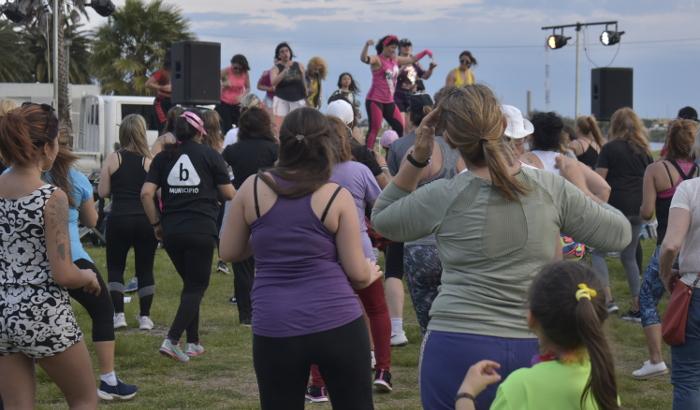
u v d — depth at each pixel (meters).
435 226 3.29
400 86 14.45
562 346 2.63
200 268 6.50
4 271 3.99
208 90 12.92
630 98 16.11
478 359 3.16
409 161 3.39
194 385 6.12
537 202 3.23
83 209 5.27
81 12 34.19
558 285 2.62
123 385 5.72
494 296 3.20
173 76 13.02
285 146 3.64
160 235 6.68
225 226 3.76
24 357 4.13
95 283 4.18
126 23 38.47
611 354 2.52
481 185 3.25
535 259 3.23
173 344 6.50
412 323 8.08
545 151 5.57
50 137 4.02
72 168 5.58
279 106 13.91
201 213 6.43
